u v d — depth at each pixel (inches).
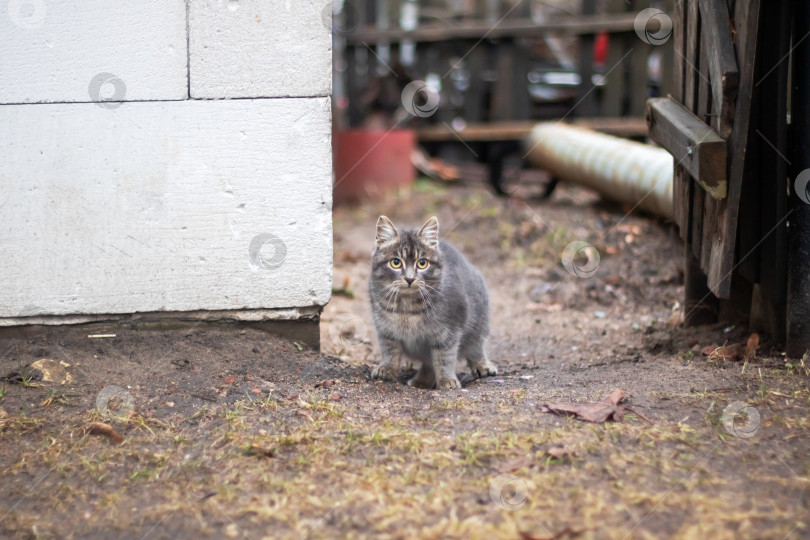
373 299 88.0
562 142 130.0
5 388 79.1
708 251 84.8
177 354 83.0
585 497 68.3
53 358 81.5
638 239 114.3
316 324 86.7
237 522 68.1
